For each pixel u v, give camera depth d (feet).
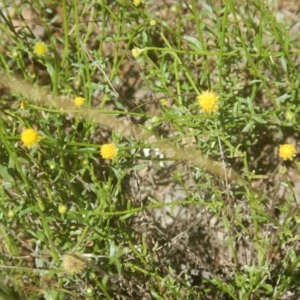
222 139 2.61
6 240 2.65
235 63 2.79
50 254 2.62
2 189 2.54
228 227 2.64
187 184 2.94
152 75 2.74
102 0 2.62
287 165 2.95
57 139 2.62
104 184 2.63
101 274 2.64
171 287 2.64
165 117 2.53
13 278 2.62
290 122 2.60
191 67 2.93
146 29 2.84
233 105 2.71
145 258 2.67
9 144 2.50
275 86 2.81
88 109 2.54
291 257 2.67
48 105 2.71
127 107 2.96
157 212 2.94
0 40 2.86
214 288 2.75
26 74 2.77
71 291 2.65
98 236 2.58
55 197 2.67
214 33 2.72
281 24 2.65
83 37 2.94
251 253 2.76
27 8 3.11
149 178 2.88
